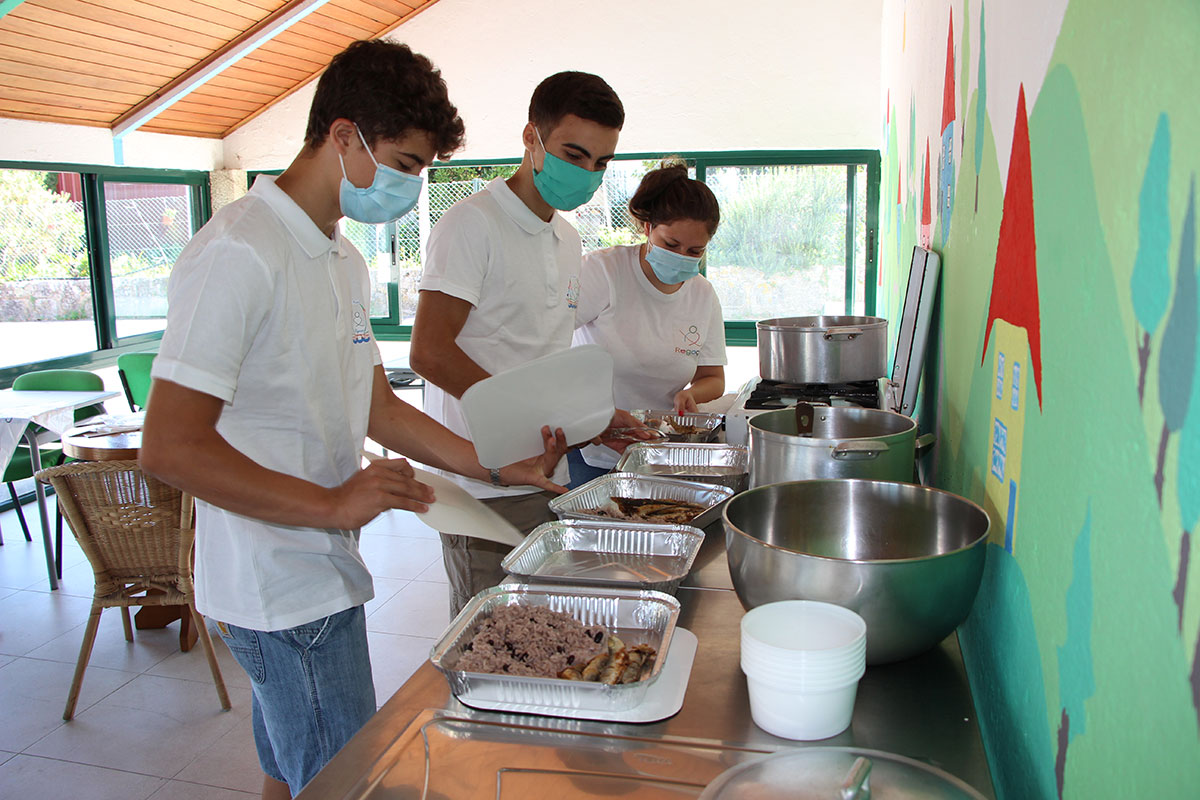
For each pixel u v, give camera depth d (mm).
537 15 5848
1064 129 748
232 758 2518
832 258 5809
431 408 2080
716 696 992
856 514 1231
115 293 5789
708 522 1581
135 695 2867
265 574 1307
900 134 3363
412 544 4176
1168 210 504
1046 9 825
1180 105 485
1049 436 787
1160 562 515
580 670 1002
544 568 1413
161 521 2711
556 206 1854
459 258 1813
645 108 5793
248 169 6543
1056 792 735
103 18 4418
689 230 2207
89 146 5410
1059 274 760
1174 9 494
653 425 2227
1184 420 479
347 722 1417
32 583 3836
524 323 1961
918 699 976
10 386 4977
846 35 5461
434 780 850
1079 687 675
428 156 1267
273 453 1275
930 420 1914
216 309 1123
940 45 1887
